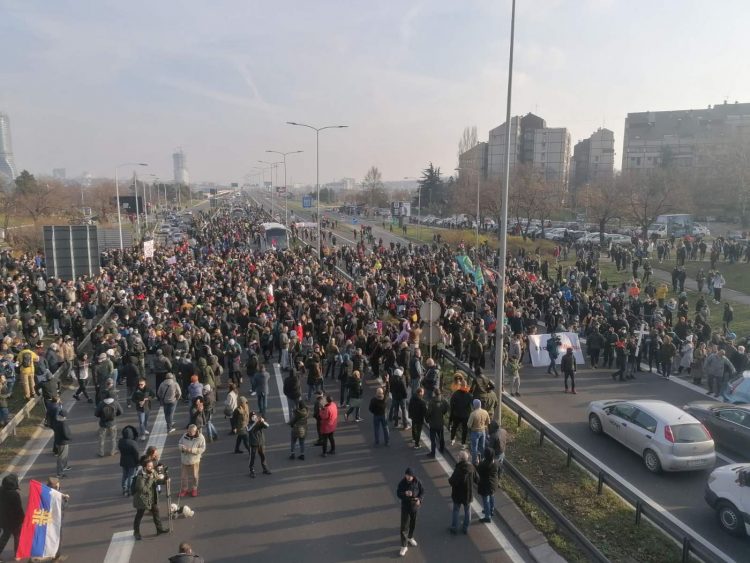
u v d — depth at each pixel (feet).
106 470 47.42
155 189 604.08
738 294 120.57
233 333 73.41
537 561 34.40
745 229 216.74
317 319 82.12
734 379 63.62
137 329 76.43
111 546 36.04
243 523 38.68
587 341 80.38
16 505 35.47
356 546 35.94
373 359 70.38
